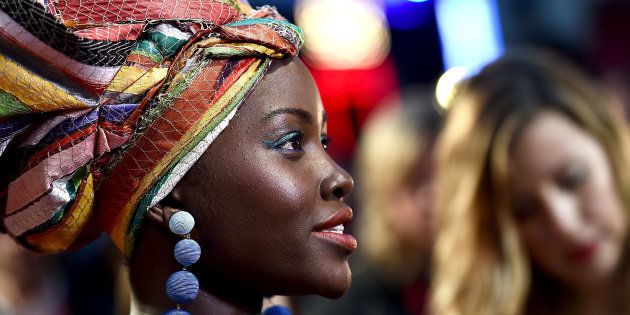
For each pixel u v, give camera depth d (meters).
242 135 1.08
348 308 2.26
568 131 1.90
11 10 1.04
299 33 1.12
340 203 1.11
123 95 1.08
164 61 1.08
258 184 1.08
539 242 1.92
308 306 2.29
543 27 3.72
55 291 2.31
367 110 3.77
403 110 2.35
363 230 2.37
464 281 1.99
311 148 1.12
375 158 2.34
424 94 2.55
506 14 3.80
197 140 1.07
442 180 2.04
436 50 3.87
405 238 2.27
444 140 2.05
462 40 3.86
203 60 1.08
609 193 1.91
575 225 1.87
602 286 1.95
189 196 1.09
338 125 3.77
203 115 1.07
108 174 1.11
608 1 3.73
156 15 1.09
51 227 1.14
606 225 1.89
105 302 2.44
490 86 1.98
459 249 1.99
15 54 1.07
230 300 1.12
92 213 1.15
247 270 1.09
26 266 2.16
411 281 2.28
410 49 3.87
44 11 1.03
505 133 1.91
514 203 1.92
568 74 1.99
